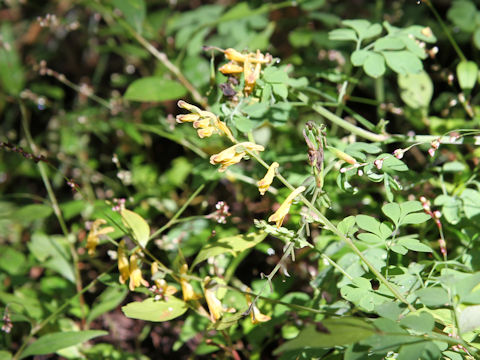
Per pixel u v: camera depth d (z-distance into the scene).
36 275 0.60
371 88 0.65
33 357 0.54
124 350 0.54
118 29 0.65
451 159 0.52
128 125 0.62
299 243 0.41
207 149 0.56
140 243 0.45
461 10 0.57
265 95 0.46
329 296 0.46
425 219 0.42
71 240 0.56
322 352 0.42
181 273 0.44
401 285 0.42
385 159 0.43
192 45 0.61
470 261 0.44
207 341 0.48
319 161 0.41
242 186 0.57
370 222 0.43
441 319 0.41
